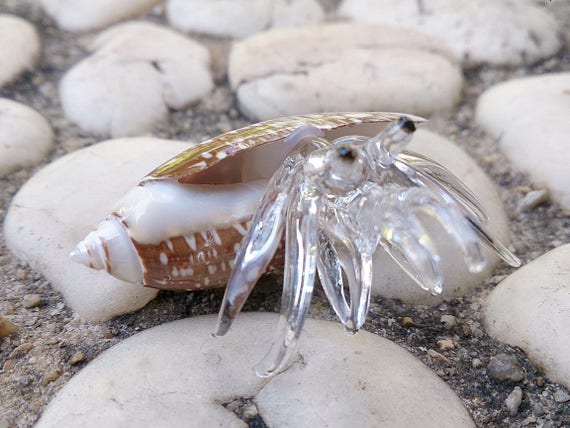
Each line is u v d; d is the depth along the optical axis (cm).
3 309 16
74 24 23
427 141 19
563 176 18
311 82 20
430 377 15
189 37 23
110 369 15
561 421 15
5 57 21
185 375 14
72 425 14
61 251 17
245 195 15
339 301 15
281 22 23
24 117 19
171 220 15
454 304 16
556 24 23
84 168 18
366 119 16
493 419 15
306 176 14
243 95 20
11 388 15
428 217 17
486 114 20
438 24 22
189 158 15
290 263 14
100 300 16
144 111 20
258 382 14
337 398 14
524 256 17
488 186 18
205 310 16
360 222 14
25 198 17
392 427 14
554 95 20
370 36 21
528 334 15
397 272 16
